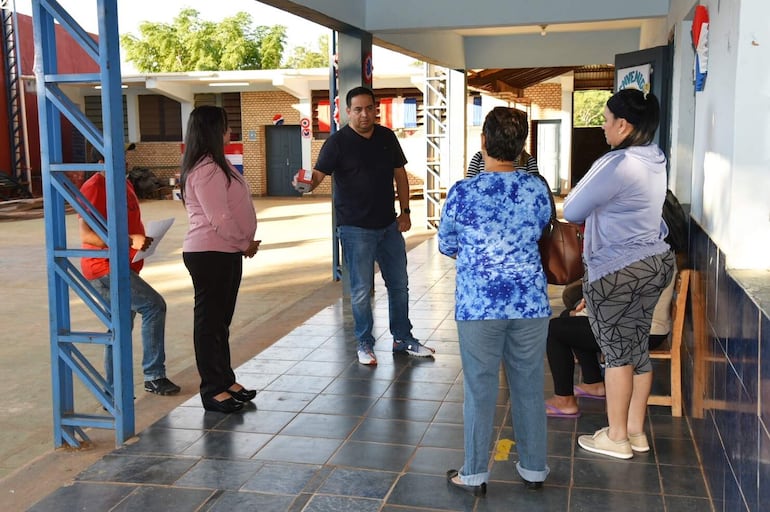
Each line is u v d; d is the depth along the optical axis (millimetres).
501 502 3490
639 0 7531
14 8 23375
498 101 22609
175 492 3652
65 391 4309
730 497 2990
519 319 3307
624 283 3602
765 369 2375
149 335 5203
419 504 3488
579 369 5480
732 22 3234
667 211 4246
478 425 3475
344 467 3896
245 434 4352
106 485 3738
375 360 5672
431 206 15695
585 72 21812
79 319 8281
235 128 26062
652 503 3457
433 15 8000
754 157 3061
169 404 5039
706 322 3740
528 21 7859
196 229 4617
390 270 5848
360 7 8008
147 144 26406
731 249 3109
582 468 3824
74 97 24875
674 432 4254
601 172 3490
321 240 14539
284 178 26219
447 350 6051
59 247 4219
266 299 9156
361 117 5453
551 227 3506
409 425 4457
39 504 3555
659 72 6539
